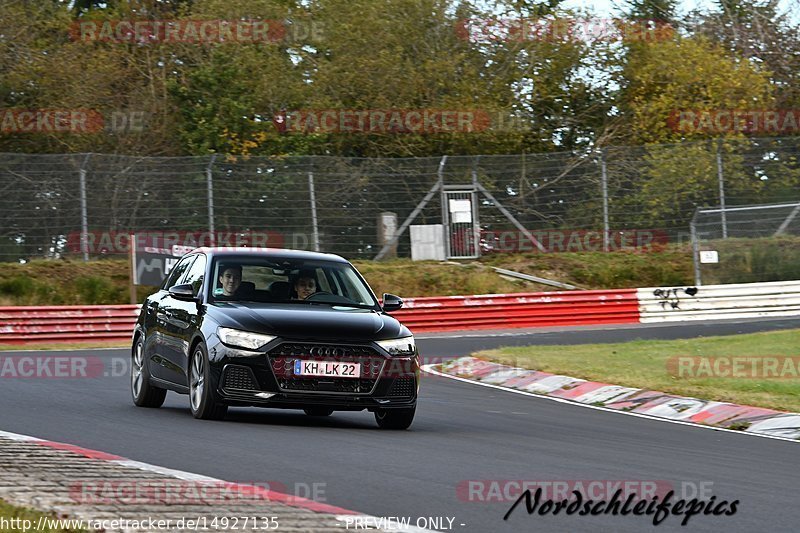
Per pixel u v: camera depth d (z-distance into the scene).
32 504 14.74
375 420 29.34
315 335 25.47
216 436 23.16
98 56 92.12
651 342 54.78
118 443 21.73
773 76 109.38
